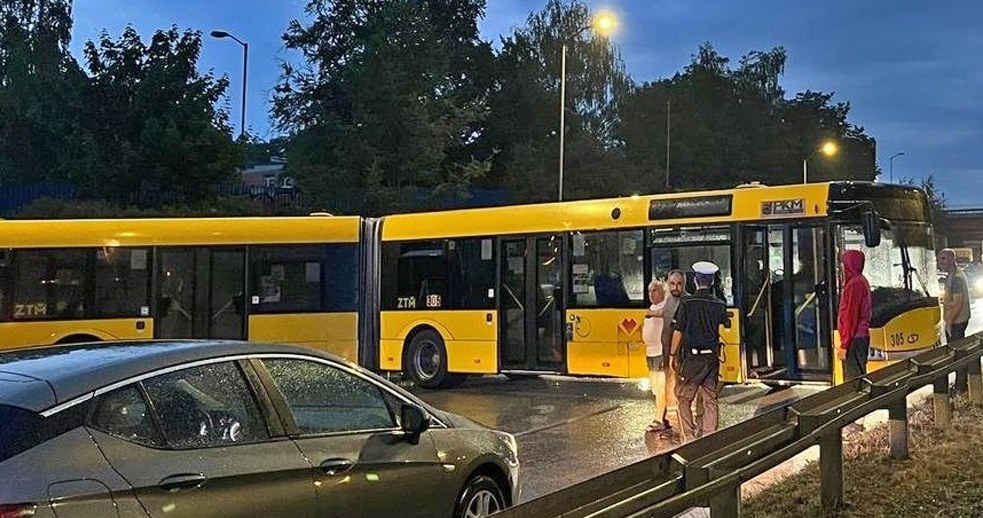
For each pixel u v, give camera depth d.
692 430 9.95
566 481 8.82
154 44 35.69
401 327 16.78
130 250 15.88
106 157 34.03
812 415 6.61
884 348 13.13
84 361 4.44
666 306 11.16
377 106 35.81
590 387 16.34
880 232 13.09
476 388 16.42
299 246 16.77
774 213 13.59
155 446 4.24
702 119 69.88
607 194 49.19
